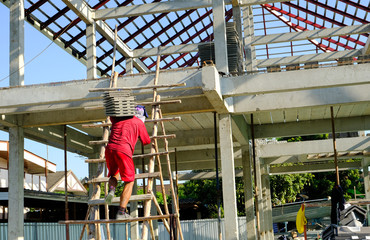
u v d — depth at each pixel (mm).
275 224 44938
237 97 12227
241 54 15484
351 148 17719
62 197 18391
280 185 36156
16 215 12625
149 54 19609
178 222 6527
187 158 20984
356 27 19688
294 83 10266
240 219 26141
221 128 12031
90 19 16359
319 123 16172
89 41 16391
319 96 11922
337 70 10086
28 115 13070
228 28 13961
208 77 9930
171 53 19484
